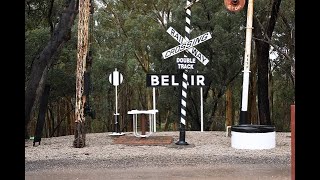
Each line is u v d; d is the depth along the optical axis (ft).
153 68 75.41
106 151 36.42
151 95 88.53
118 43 79.77
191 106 71.82
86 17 38.88
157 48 70.44
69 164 31.04
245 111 40.91
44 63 44.04
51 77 63.31
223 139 44.73
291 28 62.08
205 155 33.99
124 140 42.14
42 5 60.23
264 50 58.90
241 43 67.77
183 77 39.32
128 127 87.04
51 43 44.11
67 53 65.77
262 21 61.52
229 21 67.10
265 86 59.72
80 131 39.09
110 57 75.20
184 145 38.83
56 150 37.42
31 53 57.26
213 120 75.46
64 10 44.11
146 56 86.17
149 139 42.75
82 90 39.09
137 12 89.30
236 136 37.63
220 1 67.72
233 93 80.64
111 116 84.64
